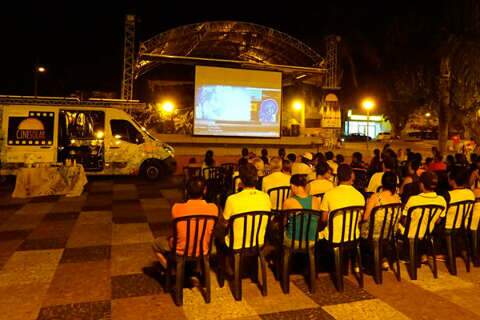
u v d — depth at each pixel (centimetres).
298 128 2406
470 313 375
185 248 378
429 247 550
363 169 814
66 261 498
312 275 414
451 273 474
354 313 371
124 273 460
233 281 442
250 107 1814
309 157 841
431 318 364
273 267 488
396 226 458
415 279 454
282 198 597
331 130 2100
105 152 1179
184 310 371
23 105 1112
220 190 816
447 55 1873
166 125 2455
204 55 2512
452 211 472
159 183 1205
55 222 698
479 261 511
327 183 560
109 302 385
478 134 2092
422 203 449
